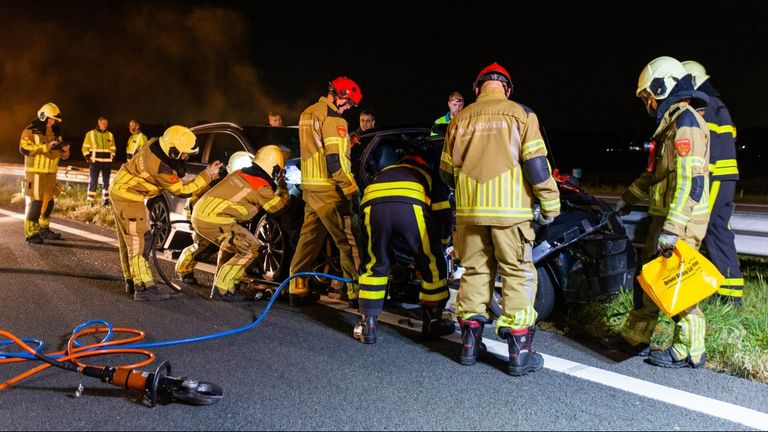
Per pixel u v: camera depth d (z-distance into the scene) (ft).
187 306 18.76
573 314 16.75
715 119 16.71
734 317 15.88
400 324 16.83
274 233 20.74
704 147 12.82
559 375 13.04
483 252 13.58
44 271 23.17
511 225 12.89
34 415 11.43
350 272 18.30
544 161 12.68
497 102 13.10
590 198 18.51
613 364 13.66
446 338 15.64
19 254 26.22
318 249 18.74
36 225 28.96
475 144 13.04
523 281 13.12
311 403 11.81
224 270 19.33
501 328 13.89
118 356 14.44
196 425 11.01
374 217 14.94
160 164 18.92
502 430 10.69
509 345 13.12
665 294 12.78
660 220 13.56
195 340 15.46
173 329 16.48
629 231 20.08
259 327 16.62
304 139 17.54
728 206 16.88
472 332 13.60
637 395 12.00
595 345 14.93
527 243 13.10
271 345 15.14
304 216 19.34
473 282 13.62
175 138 18.95
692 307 13.29
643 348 14.21
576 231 16.48
